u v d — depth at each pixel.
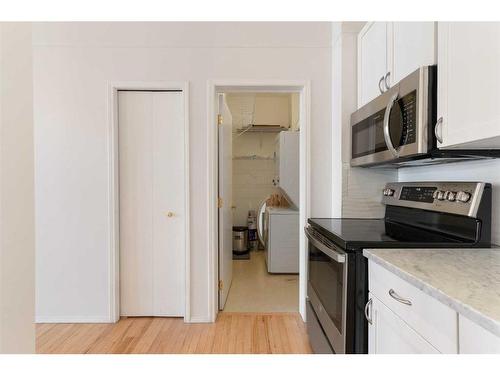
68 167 2.31
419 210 1.69
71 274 2.34
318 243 1.62
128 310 2.41
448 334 0.75
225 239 2.75
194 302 2.34
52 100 2.30
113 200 2.32
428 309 0.83
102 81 2.30
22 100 0.83
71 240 2.33
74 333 2.17
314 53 2.33
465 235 1.32
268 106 4.94
